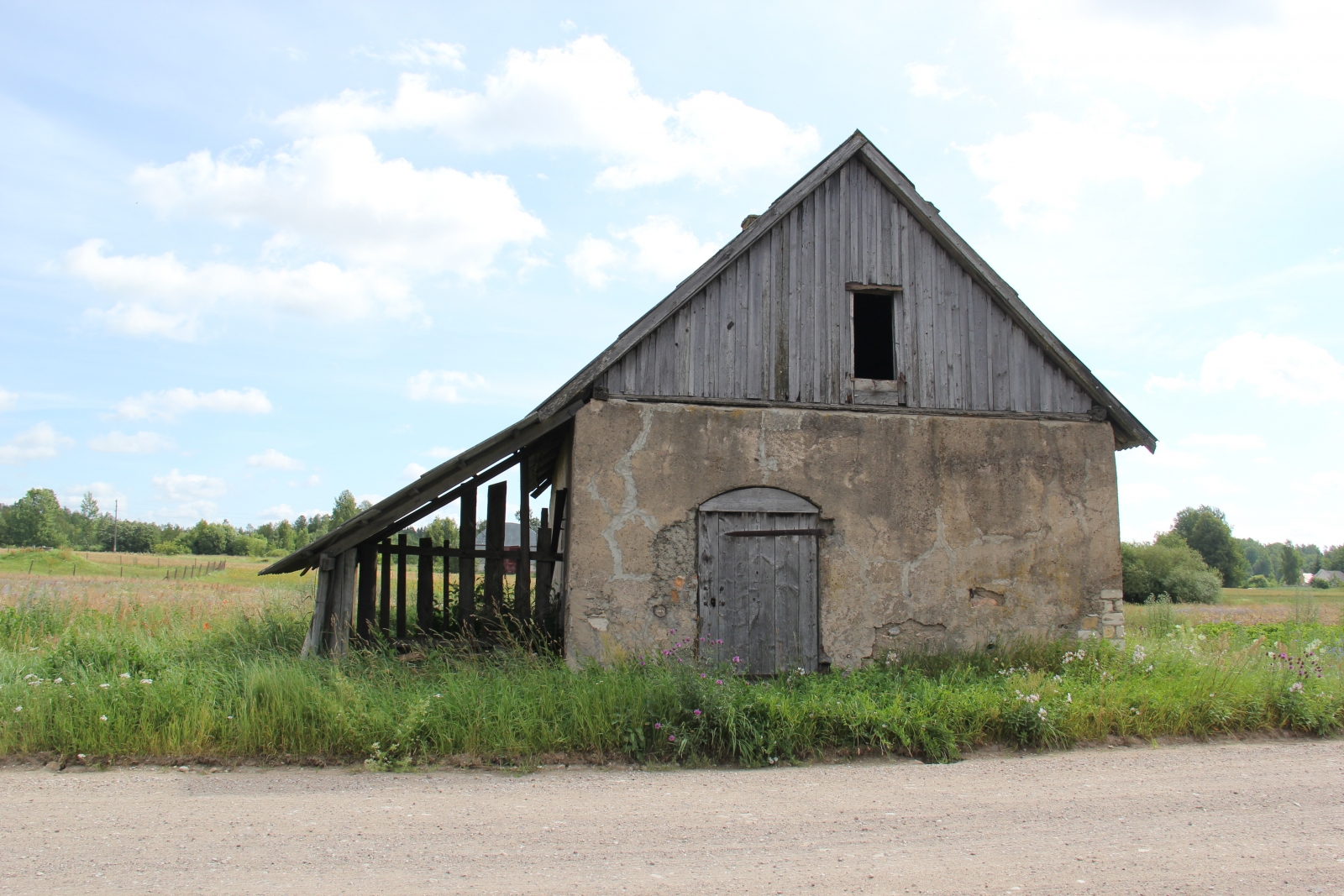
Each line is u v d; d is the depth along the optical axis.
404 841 4.48
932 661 8.80
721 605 8.67
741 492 8.93
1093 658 8.76
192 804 5.10
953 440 9.52
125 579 34.28
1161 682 8.05
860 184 9.87
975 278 9.98
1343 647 11.25
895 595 9.10
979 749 6.82
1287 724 7.61
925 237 9.94
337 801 5.20
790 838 4.61
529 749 6.25
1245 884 3.97
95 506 119.75
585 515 8.53
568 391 8.53
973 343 9.84
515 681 7.18
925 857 4.33
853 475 9.20
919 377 9.63
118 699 6.32
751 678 8.60
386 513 8.41
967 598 9.29
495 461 8.61
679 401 8.94
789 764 6.34
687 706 6.67
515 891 3.79
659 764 6.23
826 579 8.95
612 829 4.74
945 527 9.34
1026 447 9.71
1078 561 9.63
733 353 9.17
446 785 5.61
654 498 8.70
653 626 8.49
